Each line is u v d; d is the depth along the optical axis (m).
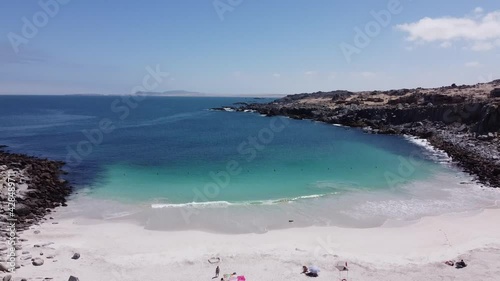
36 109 180.88
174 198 32.62
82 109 181.75
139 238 23.92
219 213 28.75
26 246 21.61
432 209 30.05
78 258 20.34
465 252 21.56
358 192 34.56
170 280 18.41
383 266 20.03
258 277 18.80
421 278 18.70
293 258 20.91
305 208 30.11
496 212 29.16
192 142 68.19
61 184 36.00
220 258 20.81
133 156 53.22
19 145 63.66
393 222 27.23
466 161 46.22
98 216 28.09
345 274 19.16
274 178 39.78
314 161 49.09
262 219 27.64
